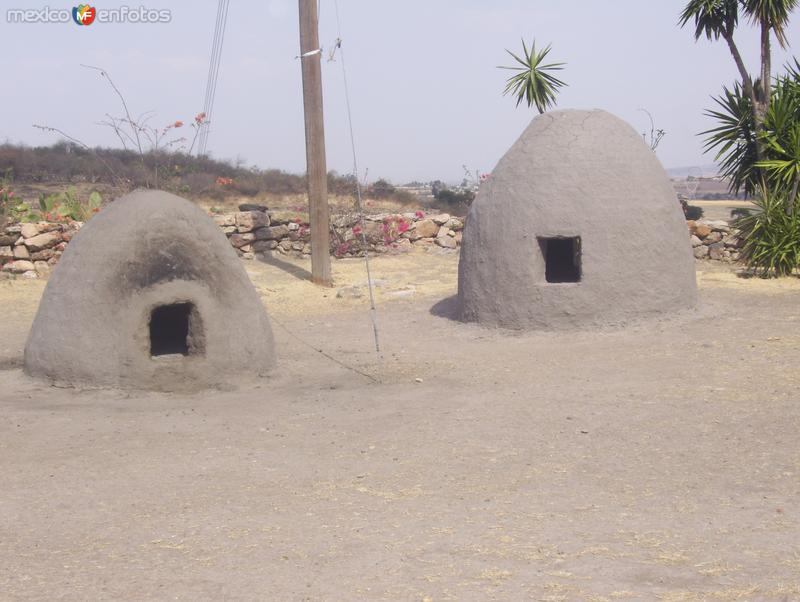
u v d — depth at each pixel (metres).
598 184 10.03
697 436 5.84
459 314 10.95
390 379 8.11
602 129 10.45
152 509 4.76
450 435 6.11
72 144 33.56
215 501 4.88
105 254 7.62
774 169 13.52
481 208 10.66
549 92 14.50
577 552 4.02
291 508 4.75
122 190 17.86
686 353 8.48
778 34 13.37
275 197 28.81
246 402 7.33
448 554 4.05
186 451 5.89
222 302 7.94
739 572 3.73
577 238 10.05
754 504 4.59
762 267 13.72
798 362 7.78
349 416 6.76
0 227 14.66
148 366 7.59
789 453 5.41
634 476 5.14
